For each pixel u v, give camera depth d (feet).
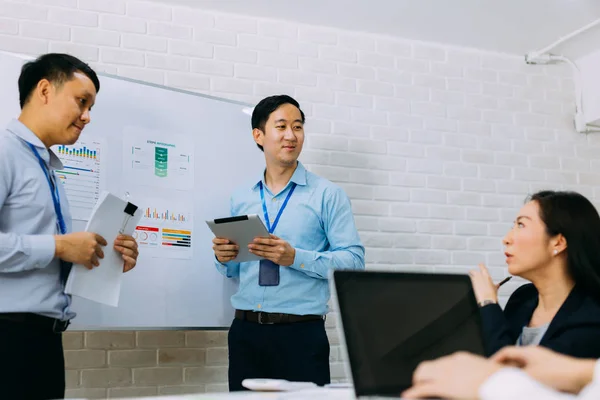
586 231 5.51
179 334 11.08
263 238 8.48
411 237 12.95
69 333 10.36
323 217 9.39
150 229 10.19
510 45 14.10
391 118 13.19
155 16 11.69
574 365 3.41
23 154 6.75
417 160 13.26
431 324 4.06
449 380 2.98
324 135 12.59
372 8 12.30
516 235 5.83
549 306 5.70
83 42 11.12
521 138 14.19
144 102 10.47
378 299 3.98
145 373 10.75
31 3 10.86
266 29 12.48
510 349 3.64
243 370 8.89
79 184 9.64
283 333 8.75
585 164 14.55
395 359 3.84
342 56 12.98
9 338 6.31
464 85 13.93
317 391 4.56
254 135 9.93
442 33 13.44
